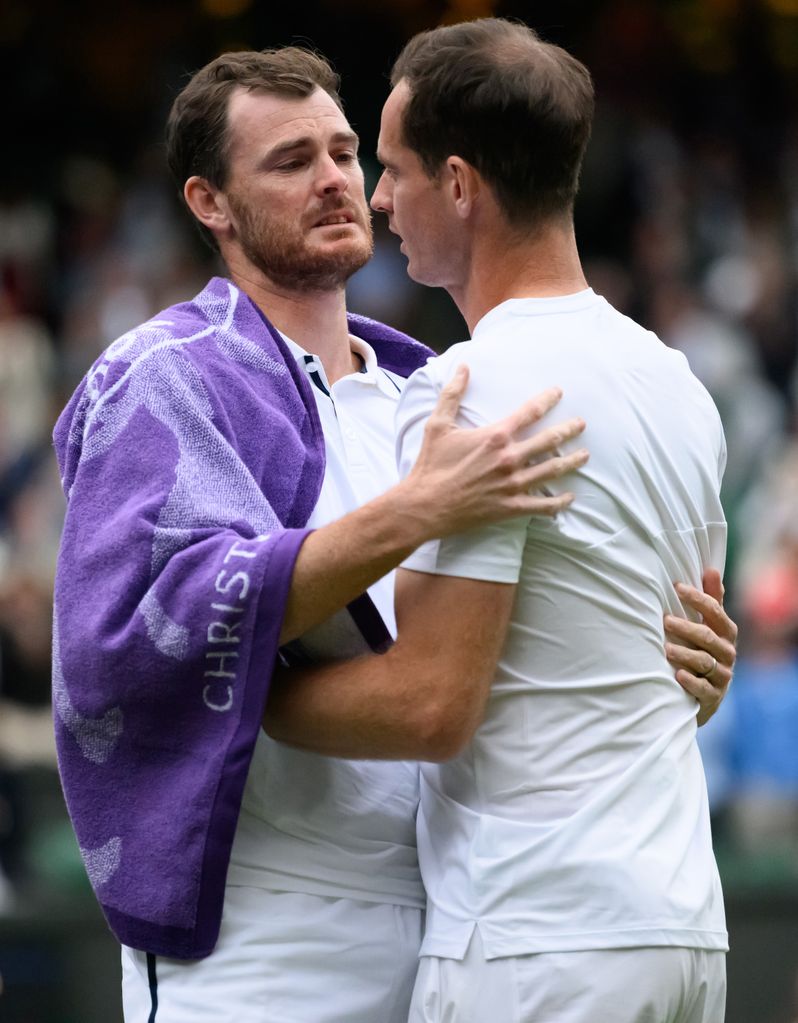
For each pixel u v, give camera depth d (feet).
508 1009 27.73
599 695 28.40
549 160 28.84
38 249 118.42
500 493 27.02
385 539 27.27
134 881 29.32
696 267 116.88
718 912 28.81
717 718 74.18
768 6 138.00
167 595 28.43
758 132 133.80
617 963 27.37
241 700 28.14
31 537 85.46
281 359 31.99
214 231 34.27
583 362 28.68
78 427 31.37
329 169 33.01
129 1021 31.37
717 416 30.99
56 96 135.03
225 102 33.42
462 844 28.91
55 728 30.30
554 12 134.51
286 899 30.63
